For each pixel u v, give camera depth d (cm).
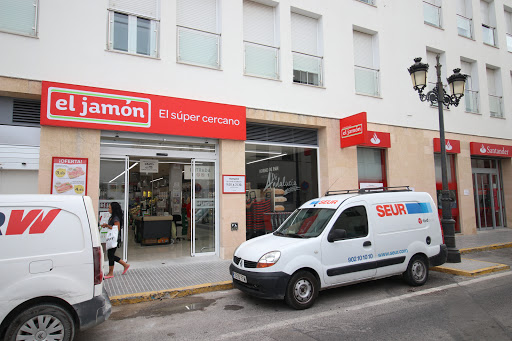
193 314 509
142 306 548
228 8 914
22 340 345
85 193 711
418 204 675
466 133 1380
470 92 1445
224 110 870
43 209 371
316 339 407
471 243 1095
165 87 816
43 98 676
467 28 1467
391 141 1170
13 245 348
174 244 1084
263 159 975
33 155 699
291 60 996
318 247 538
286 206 998
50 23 713
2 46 668
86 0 751
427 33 1310
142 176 1062
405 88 1225
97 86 747
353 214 591
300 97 998
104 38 762
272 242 564
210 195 894
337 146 1048
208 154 890
